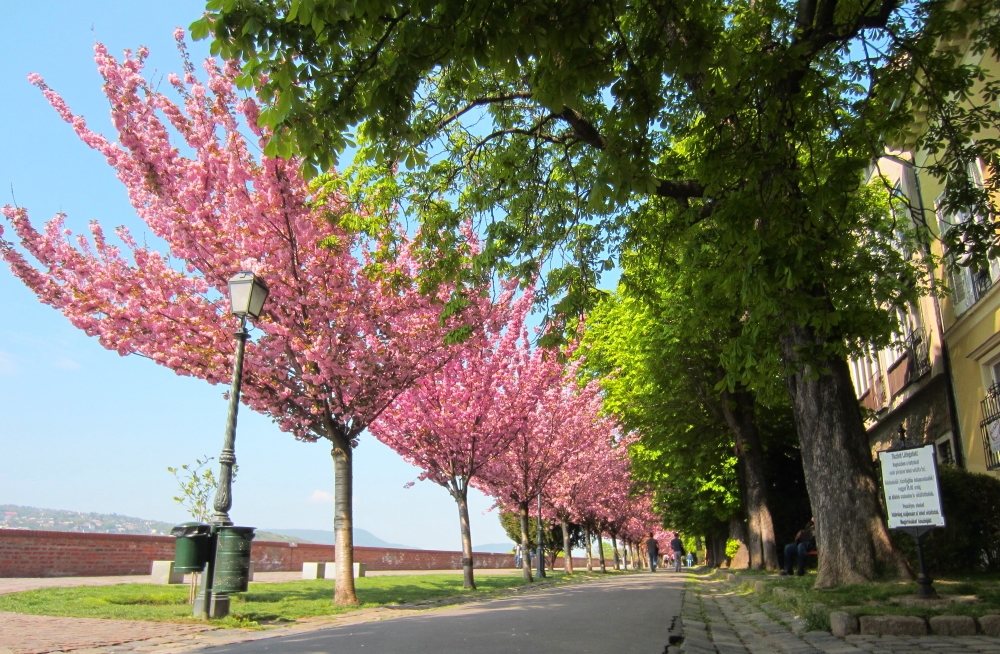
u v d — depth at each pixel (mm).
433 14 5852
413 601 14117
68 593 12953
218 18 5898
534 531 50688
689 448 24250
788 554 15781
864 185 15625
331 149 6656
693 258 9602
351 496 14047
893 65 8508
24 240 12930
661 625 8555
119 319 12891
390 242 13094
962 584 8836
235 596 14250
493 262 12125
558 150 12211
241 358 10633
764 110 7254
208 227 12953
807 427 9938
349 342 14164
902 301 12438
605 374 28906
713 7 7719
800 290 7312
